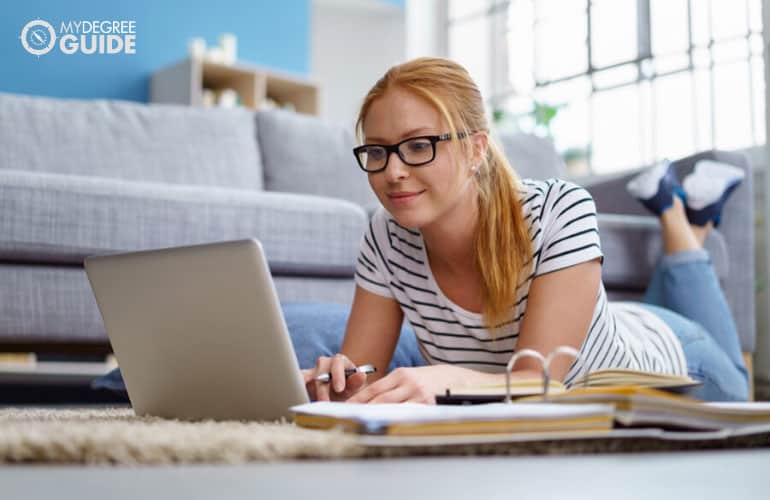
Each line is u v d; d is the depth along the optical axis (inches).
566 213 55.7
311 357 75.8
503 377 47.6
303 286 107.2
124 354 49.3
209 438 28.6
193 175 135.0
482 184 55.2
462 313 58.6
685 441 34.9
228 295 42.2
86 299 96.0
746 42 166.6
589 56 203.5
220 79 226.4
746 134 166.1
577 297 54.1
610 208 132.2
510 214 55.3
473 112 52.9
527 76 224.8
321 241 108.0
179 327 45.1
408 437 29.3
